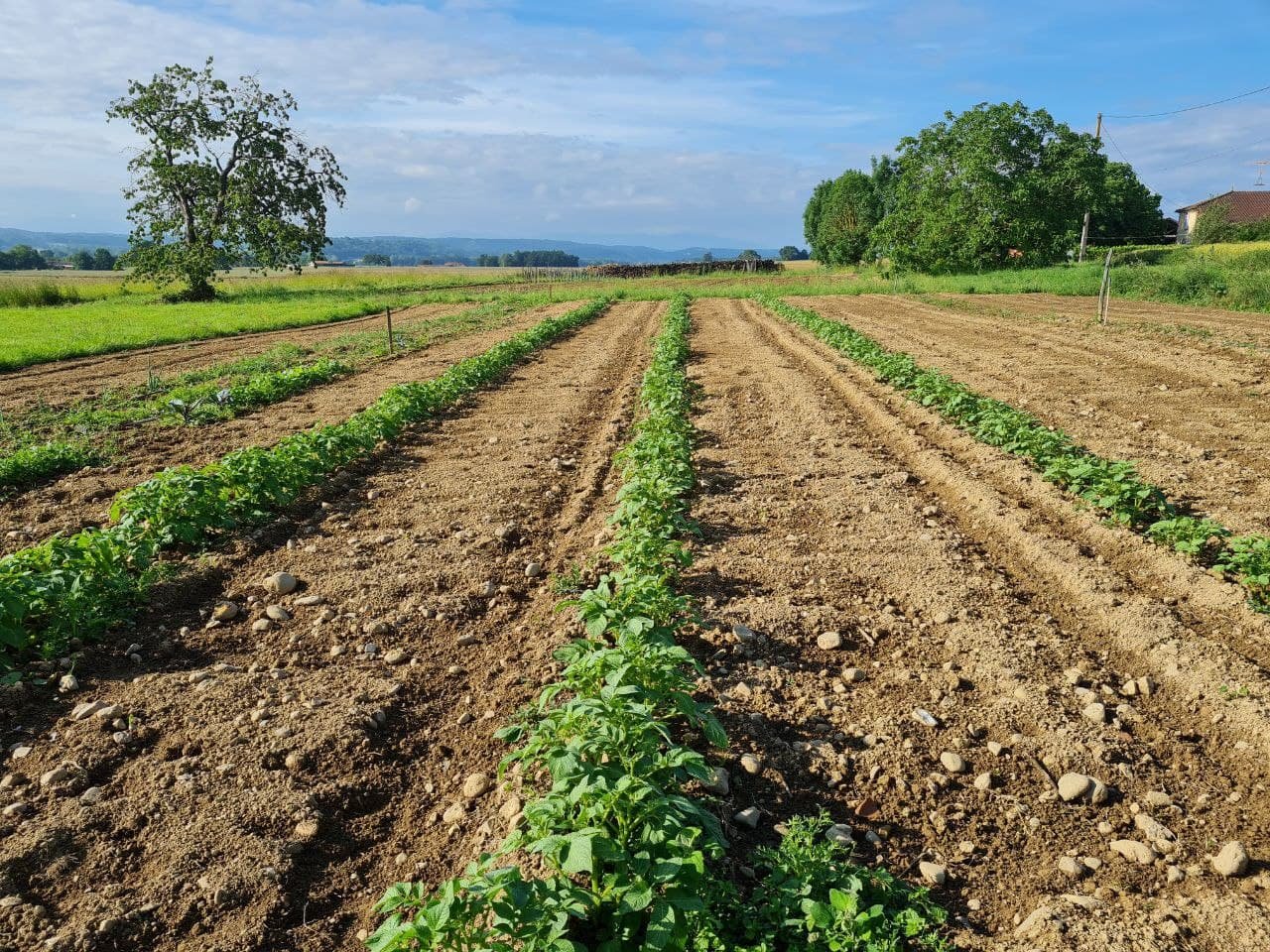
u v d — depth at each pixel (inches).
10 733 195.3
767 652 227.8
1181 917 136.9
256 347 930.7
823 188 3828.7
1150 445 410.3
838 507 340.8
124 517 293.3
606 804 130.6
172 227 1888.5
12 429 512.4
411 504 357.7
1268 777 173.5
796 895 136.9
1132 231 2802.7
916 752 183.8
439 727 200.8
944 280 1720.0
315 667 225.3
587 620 206.7
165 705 205.2
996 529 313.6
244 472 336.2
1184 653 217.5
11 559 239.5
